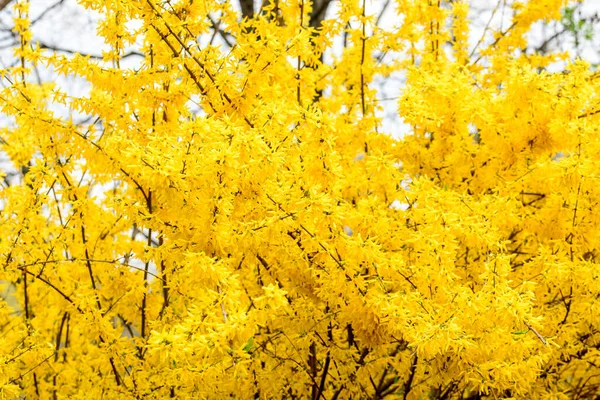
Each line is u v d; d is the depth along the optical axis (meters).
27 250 2.67
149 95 2.48
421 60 3.60
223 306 1.93
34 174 2.67
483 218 2.56
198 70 2.44
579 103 2.65
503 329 2.10
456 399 2.97
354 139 3.17
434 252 2.29
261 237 2.18
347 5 2.96
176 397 2.57
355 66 3.39
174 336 1.77
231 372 2.35
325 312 2.57
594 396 3.35
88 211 2.68
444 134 3.00
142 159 1.97
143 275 2.70
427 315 2.11
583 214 2.62
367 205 2.49
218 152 1.95
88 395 2.80
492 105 2.93
